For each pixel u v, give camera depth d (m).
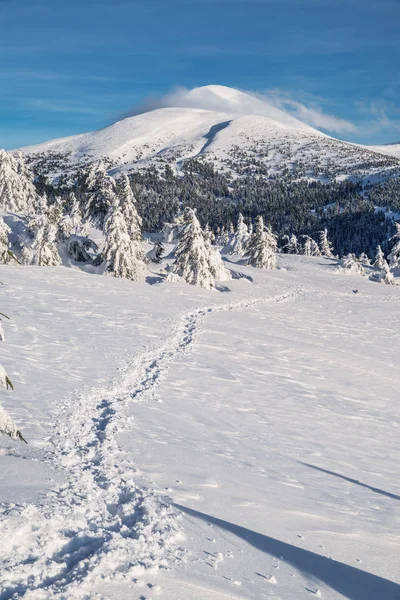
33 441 7.37
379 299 42.81
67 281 28.44
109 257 33.25
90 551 4.46
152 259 41.72
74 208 51.84
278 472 7.74
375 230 173.25
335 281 50.78
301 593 4.38
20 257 32.91
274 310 30.62
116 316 21.28
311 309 33.28
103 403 10.16
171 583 4.12
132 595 3.87
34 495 5.31
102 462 6.82
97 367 13.07
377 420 12.62
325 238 84.25
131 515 5.38
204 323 22.67
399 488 8.09
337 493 7.27
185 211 36.00
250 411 11.49
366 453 9.88
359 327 28.38
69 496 5.51
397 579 4.93
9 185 49.59
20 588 3.79
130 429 8.60
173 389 12.21
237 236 68.75
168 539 4.83
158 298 27.73
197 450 8.07
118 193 36.16
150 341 17.56
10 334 15.16
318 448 9.60
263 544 5.16
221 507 5.91
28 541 4.38
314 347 20.86
